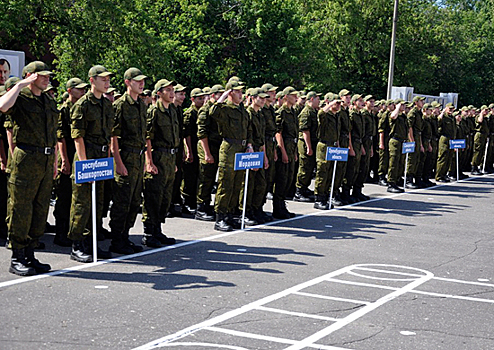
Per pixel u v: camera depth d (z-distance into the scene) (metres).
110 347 5.13
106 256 8.12
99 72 7.79
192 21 29.28
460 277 8.00
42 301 6.24
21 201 7.09
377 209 13.40
